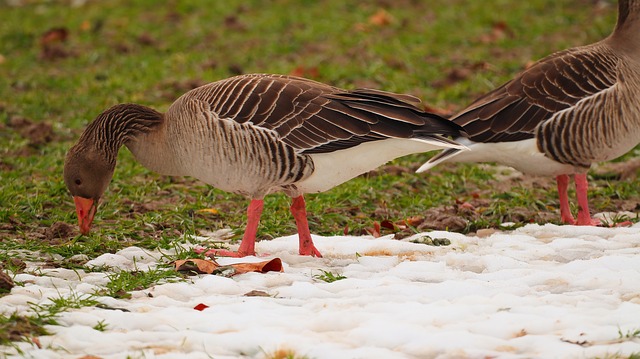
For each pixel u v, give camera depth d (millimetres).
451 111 18609
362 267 11047
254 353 8250
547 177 16016
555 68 13180
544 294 9812
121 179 15234
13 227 13008
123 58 22531
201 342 8406
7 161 15867
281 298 9773
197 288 10164
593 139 13008
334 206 14227
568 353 8016
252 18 25500
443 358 8055
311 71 20750
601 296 9555
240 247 11539
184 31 24609
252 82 11344
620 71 13133
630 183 15391
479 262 11172
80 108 19141
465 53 22547
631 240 12109
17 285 10133
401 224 13461
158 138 11828
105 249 12055
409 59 21859
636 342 8203
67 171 12047
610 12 25406
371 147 11211
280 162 11125
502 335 8562
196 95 11453
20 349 8117
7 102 19469
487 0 26672
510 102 13055
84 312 9133
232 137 11078
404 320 8914
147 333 8609
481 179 15781
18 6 28594
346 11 26203
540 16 25453
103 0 28375
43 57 22984
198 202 13977
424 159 16766
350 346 8359
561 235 12617
